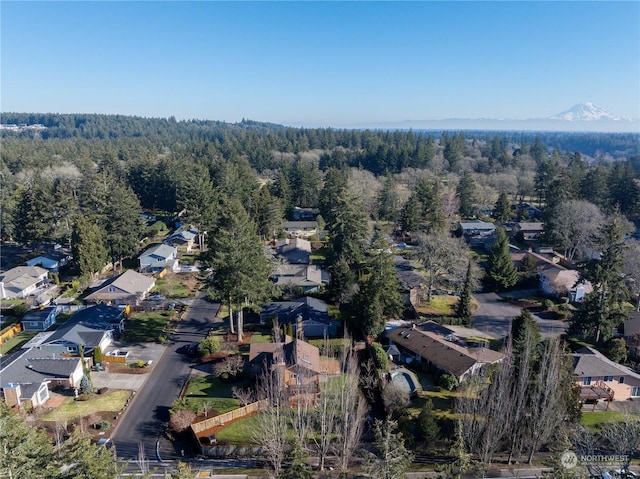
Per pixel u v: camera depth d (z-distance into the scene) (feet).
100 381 131.34
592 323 148.15
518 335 132.46
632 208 298.56
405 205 290.15
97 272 219.00
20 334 159.94
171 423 110.93
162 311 179.32
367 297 155.33
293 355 128.16
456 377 127.44
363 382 129.59
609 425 103.19
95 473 66.59
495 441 94.17
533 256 224.94
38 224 245.24
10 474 62.64
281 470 90.79
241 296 153.28
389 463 75.82
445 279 198.80
